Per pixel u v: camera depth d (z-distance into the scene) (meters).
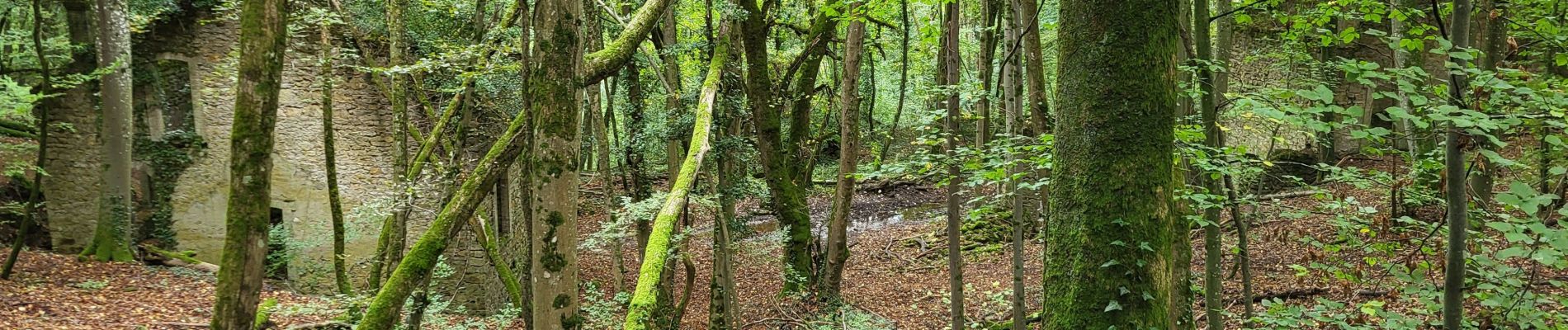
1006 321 11.45
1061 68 4.16
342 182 14.38
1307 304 9.61
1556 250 4.19
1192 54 5.75
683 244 8.63
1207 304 6.29
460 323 10.45
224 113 14.84
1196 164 5.63
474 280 13.63
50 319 9.30
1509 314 4.82
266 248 3.61
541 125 4.18
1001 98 11.78
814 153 15.78
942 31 10.06
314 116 14.41
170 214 14.61
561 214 4.17
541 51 4.14
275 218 15.08
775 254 15.92
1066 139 4.12
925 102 19.00
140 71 14.29
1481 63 7.85
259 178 3.51
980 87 9.02
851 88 12.28
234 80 13.14
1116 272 3.90
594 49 7.38
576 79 4.22
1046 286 4.31
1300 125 4.80
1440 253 5.25
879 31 17.56
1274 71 15.93
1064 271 4.13
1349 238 6.21
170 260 13.41
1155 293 3.88
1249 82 15.85
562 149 4.19
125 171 12.95
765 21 12.79
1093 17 3.92
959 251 7.82
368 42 13.93
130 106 13.03
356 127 14.52
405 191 10.16
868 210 25.06
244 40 3.44
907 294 14.41
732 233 11.46
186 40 14.48
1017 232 7.46
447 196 10.25
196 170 14.74
